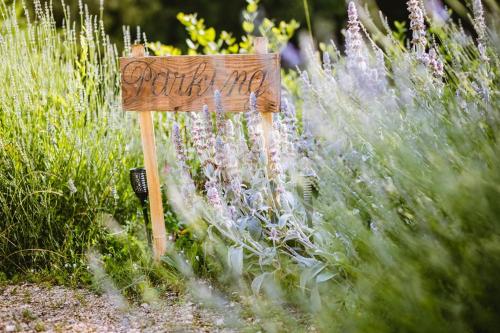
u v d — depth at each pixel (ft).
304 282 8.63
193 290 9.72
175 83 11.00
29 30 13.70
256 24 34.53
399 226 7.15
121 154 13.28
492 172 6.69
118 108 14.03
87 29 13.97
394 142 7.84
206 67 10.73
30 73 12.87
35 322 9.45
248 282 10.07
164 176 13.17
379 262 7.08
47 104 13.16
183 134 13.11
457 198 6.47
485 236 6.40
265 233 10.18
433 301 6.30
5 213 11.59
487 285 6.33
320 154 9.79
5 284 11.18
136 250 11.97
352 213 7.91
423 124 8.07
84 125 13.51
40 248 11.90
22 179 11.55
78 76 13.74
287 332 7.53
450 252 6.58
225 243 10.62
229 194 10.53
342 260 7.72
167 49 17.85
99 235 12.31
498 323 6.20
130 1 35.14
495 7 8.64
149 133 11.34
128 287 10.68
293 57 11.44
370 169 8.32
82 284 11.18
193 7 36.40
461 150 7.42
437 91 9.20
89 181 12.23
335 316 7.02
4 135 12.03
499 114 7.56
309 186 9.35
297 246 10.05
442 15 10.42
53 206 12.04
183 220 12.20
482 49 9.64
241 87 10.59
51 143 12.38
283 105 11.16
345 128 8.84
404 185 7.26
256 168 10.32
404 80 9.00
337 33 32.96
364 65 9.96
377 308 6.84
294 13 34.58
